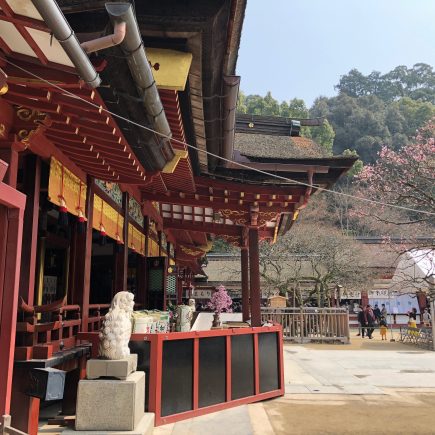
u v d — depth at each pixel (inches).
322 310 813.2
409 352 657.0
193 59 189.0
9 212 156.9
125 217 355.9
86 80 130.3
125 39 128.6
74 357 228.8
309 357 585.6
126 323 210.4
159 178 357.4
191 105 229.9
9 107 173.5
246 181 373.7
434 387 372.8
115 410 193.6
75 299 261.6
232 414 265.6
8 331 149.4
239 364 296.0
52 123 183.0
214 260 1678.2
